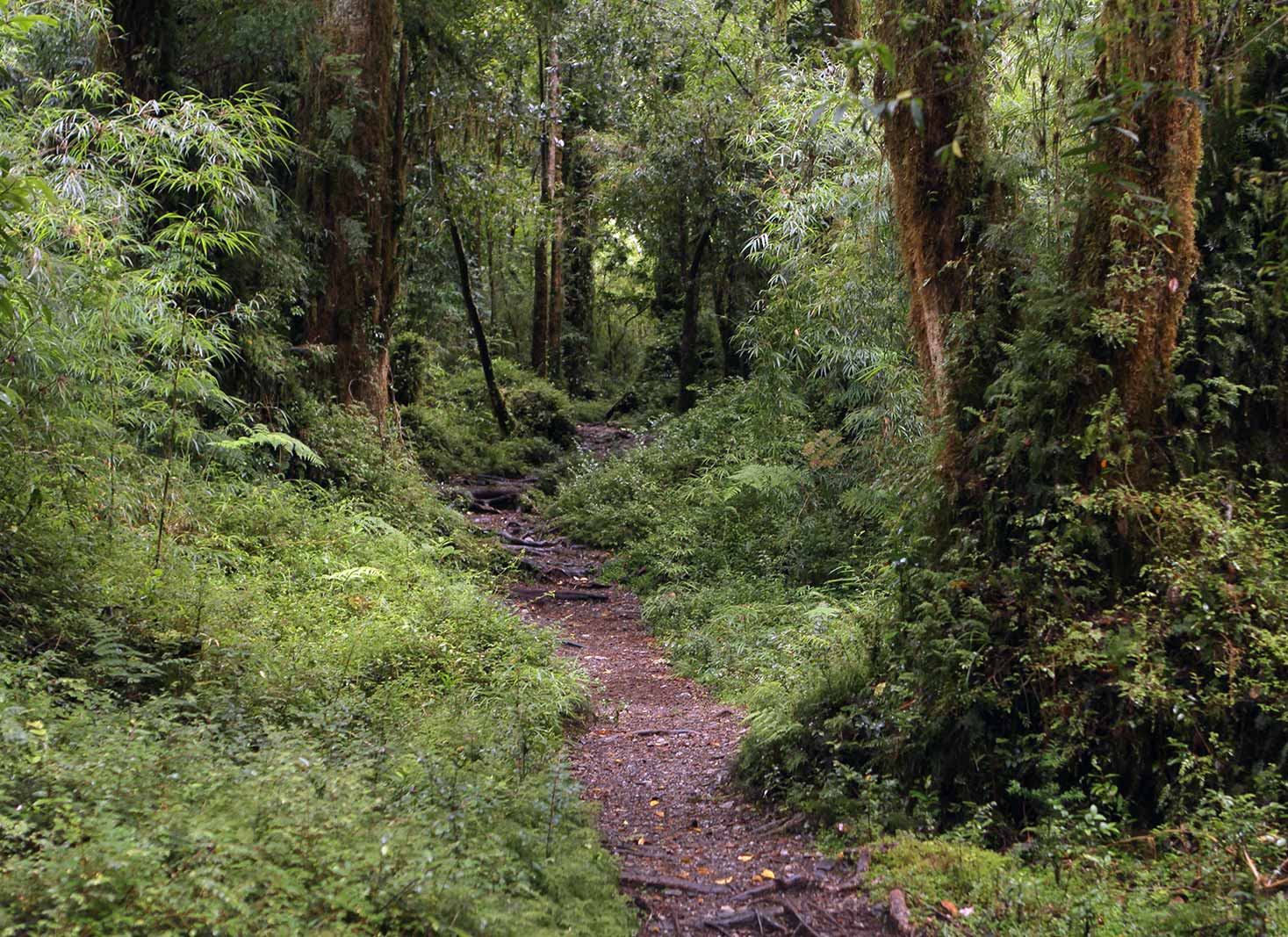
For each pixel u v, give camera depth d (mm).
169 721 4094
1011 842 4242
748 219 17172
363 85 12609
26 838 2848
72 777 3230
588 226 26969
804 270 10555
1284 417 4531
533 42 19094
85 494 6188
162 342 6992
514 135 19516
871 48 2873
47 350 5523
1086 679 4289
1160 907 3445
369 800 3475
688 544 12703
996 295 4852
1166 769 4082
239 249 9805
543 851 3846
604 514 15219
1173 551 4262
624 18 17703
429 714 5441
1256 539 4199
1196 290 4621
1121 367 4398
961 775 4512
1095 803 4145
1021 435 4574
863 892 4035
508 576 12219
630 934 3584
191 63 10656
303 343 12055
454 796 3986
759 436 13195
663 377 27469
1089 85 4508
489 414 22672
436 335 25094
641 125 19500
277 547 8273
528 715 6188
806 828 4824
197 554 7000
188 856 2857
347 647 6277
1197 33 4219
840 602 9844
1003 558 4691
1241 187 4574
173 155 7793
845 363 10914
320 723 4547
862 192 9062
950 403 4922
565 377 29359
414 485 12352
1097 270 4430
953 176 4938
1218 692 4039
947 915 3689
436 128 16641
